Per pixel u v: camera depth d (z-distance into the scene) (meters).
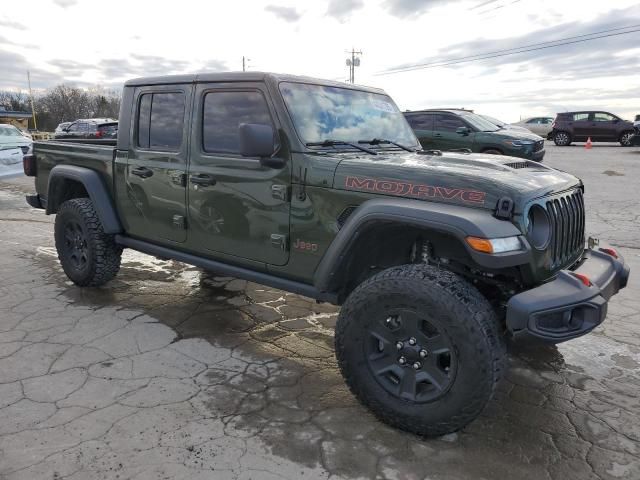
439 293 2.51
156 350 3.66
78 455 2.49
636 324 4.31
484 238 2.43
